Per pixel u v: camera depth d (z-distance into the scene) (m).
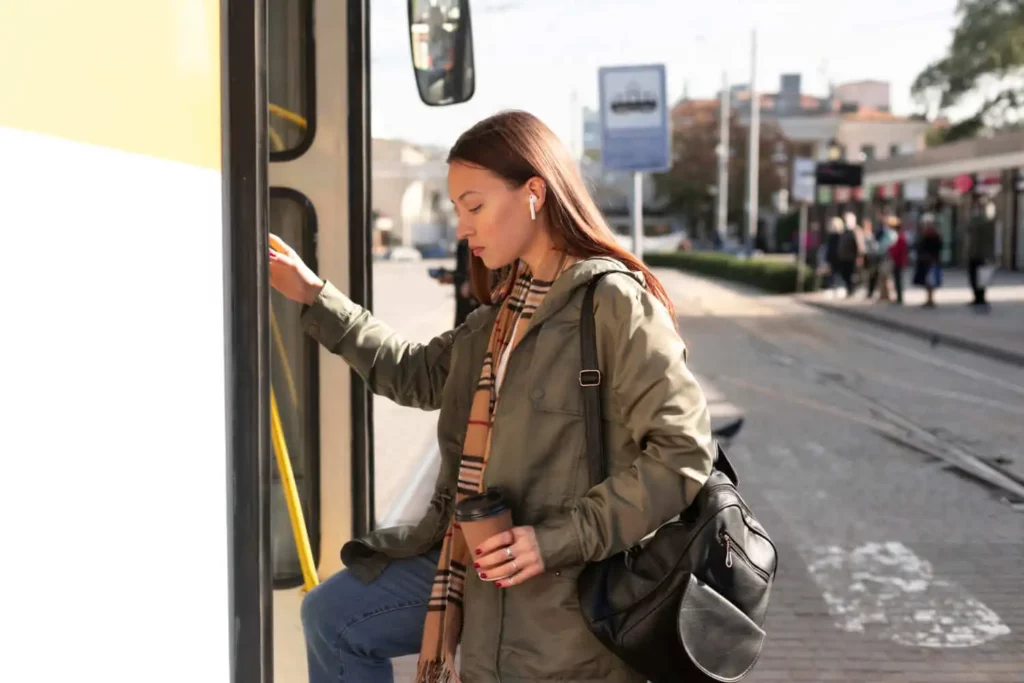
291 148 3.06
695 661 1.76
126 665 1.24
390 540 2.15
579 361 1.84
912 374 13.12
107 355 1.20
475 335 2.14
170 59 1.34
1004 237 35.03
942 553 5.89
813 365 13.93
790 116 83.88
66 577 1.13
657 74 13.15
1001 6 39.34
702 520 1.81
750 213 52.28
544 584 1.84
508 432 1.86
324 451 3.21
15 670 1.05
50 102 1.10
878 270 24.61
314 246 3.07
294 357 3.19
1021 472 7.85
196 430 1.40
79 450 1.15
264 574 1.53
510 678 1.85
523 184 1.91
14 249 1.05
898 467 8.00
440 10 3.14
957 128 41.72
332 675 2.19
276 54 3.03
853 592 5.25
